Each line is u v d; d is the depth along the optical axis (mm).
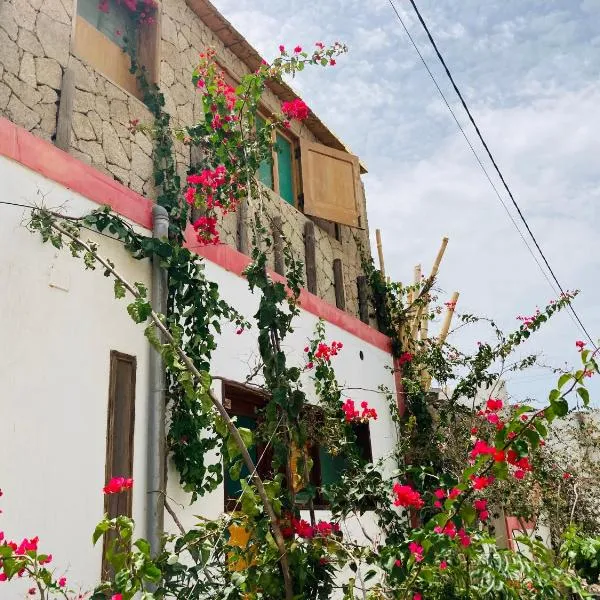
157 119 5441
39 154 3979
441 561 2967
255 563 3262
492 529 3816
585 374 2424
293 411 3947
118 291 3447
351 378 7562
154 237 4711
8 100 4059
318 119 8578
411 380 8602
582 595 2949
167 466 4422
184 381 3123
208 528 3217
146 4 5938
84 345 3980
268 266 6566
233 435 3148
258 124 7754
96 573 3672
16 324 3576
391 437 8164
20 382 3520
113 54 5574
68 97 4480
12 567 2469
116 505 3951
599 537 3303
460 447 7891
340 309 8000
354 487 4246
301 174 8180
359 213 8695
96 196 4359
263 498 3191
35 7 4434
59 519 3547
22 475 3408
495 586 2785
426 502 3891
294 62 4801
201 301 4742
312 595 3400
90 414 3908
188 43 6367
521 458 2574
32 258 3758
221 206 4922
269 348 4070
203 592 3307
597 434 9828
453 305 9188
